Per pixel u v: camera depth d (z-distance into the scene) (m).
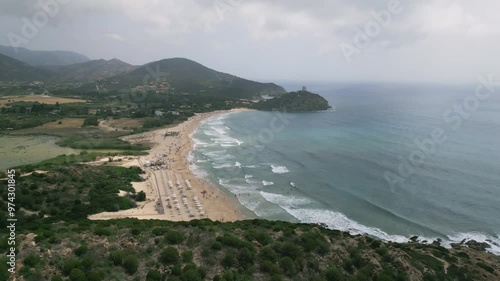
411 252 45.28
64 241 33.72
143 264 32.06
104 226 41.09
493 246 55.50
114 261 31.56
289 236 41.66
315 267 35.69
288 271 34.09
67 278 28.45
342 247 40.81
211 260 33.97
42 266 29.30
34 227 41.84
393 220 65.06
